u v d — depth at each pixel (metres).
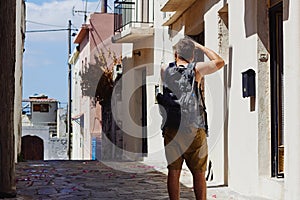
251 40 7.26
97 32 23.64
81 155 25.17
